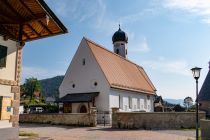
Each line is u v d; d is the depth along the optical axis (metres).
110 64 42.59
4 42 14.64
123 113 25.64
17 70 15.28
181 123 25.73
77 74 39.16
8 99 14.59
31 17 15.09
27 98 95.88
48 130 23.23
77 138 17.58
